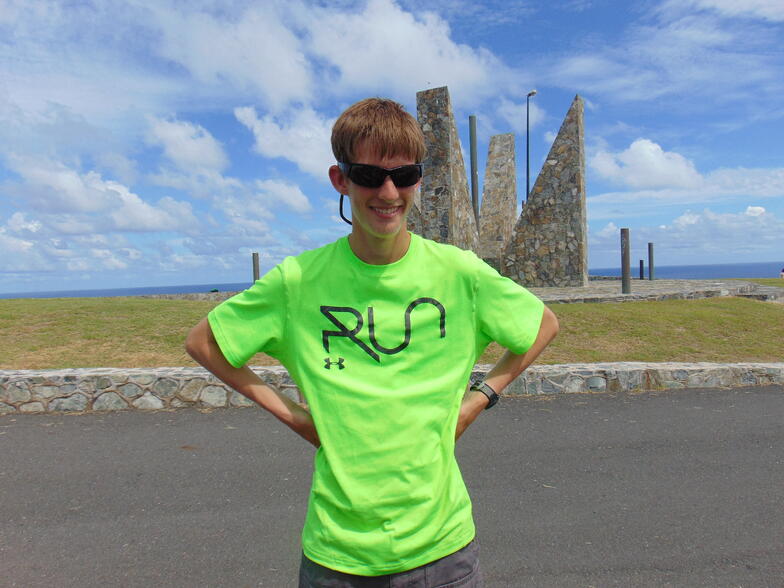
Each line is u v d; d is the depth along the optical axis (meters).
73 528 3.27
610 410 5.62
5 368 6.89
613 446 4.59
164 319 9.24
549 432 4.95
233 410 5.71
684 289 13.83
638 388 6.43
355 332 1.53
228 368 1.62
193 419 5.42
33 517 3.41
